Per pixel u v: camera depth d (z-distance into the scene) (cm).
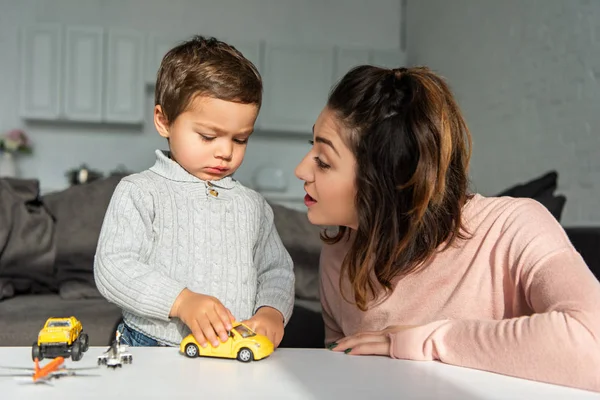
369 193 98
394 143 97
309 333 191
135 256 104
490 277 104
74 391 63
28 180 249
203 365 78
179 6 512
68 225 235
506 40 362
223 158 114
